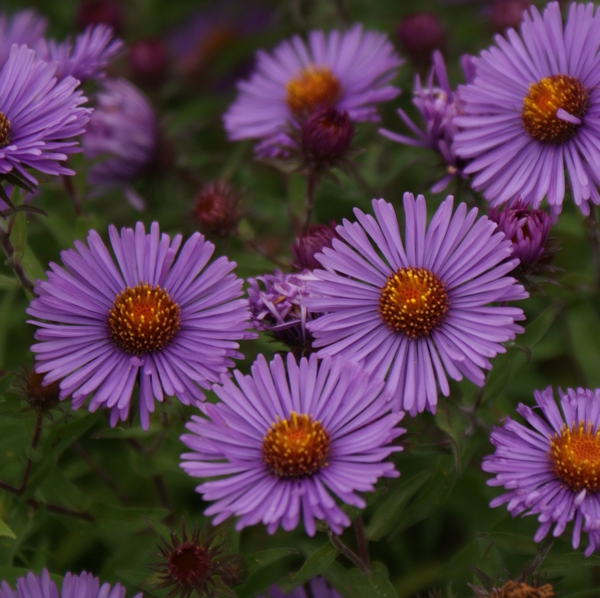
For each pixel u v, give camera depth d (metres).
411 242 0.54
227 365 0.54
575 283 0.59
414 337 0.54
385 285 0.54
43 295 0.54
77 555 0.60
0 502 0.56
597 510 0.52
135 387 0.54
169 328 0.54
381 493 0.53
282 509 0.51
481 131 0.56
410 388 0.53
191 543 0.52
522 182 0.55
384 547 0.60
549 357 0.61
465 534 0.60
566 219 0.60
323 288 0.54
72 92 0.55
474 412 0.56
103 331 0.54
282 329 0.54
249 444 0.52
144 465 0.58
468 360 0.53
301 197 0.61
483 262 0.53
